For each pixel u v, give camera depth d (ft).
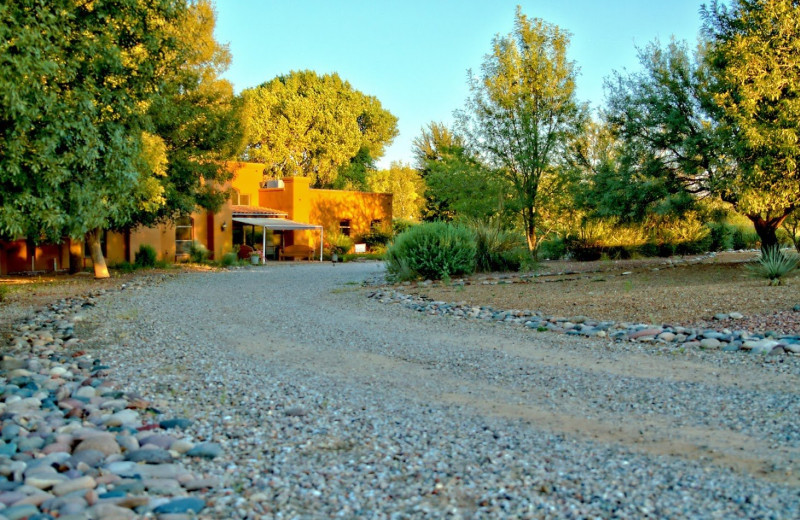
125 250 84.17
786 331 25.05
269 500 11.46
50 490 11.33
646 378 20.34
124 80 28.76
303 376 21.86
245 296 47.47
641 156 57.21
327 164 167.63
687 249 87.04
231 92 76.59
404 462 13.42
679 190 57.11
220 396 19.15
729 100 46.60
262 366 23.52
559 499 11.36
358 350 26.53
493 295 42.37
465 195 74.59
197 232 95.50
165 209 70.95
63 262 77.71
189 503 10.93
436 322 33.58
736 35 46.98
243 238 109.40
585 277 53.52
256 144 163.53
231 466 13.24
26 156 22.48
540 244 86.53
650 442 14.53
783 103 44.01
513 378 21.17
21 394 18.34
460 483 12.20
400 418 16.78
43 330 31.01
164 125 66.18
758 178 45.62
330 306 41.22
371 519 10.68
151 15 30.94
